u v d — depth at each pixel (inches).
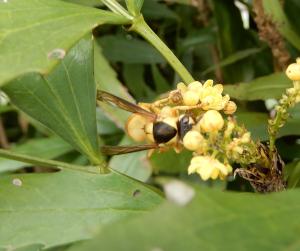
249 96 11.4
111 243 5.7
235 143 8.6
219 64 13.7
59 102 9.7
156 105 9.5
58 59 8.1
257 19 12.5
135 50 15.2
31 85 9.7
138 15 10.1
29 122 16.2
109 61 15.3
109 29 16.2
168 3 15.9
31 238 9.2
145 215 6.1
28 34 8.5
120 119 12.8
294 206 6.9
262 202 6.8
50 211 9.4
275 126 9.3
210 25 15.0
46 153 14.8
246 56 14.0
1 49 8.2
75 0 12.2
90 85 9.7
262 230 6.4
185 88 9.5
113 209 9.4
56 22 8.8
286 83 11.4
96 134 9.6
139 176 12.6
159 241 5.9
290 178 10.1
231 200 6.7
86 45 9.7
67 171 9.6
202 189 6.6
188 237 6.1
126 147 9.5
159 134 9.0
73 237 9.2
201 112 9.2
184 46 15.0
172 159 11.6
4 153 9.4
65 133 9.6
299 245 6.3
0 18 8.7
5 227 9.2
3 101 16.0
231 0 14.3
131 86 15.6
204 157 8.5
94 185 9.5
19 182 9.5
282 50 12.6
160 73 16.0
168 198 6.2
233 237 6.3
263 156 9.2
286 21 12.5
